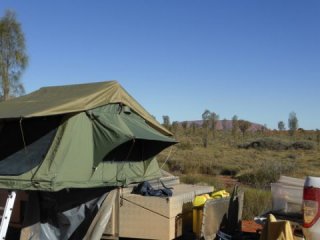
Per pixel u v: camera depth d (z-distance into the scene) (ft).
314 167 45.44
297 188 10.98
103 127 12.39
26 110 11.96
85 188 12.17
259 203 17.44
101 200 12.16
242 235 12.42
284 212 11.04
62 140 11.67
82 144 12.10
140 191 12.50
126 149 13.47
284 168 37.81
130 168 13.66
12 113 11.91
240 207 13.82
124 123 13.29
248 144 79.15
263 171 35.47
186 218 12.79
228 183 32.22
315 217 8.61
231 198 12.68
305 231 8.75
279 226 9.26
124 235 12.11
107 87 13.43
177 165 44.01
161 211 11.85
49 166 11.35
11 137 12.34
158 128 15.10
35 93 14.84
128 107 13.98
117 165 13.11
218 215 11.93
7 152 12.11
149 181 13.99
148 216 11.96
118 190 12.37
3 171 11.57
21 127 11.41
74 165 11.73
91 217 12.14
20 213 12.79
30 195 12.27
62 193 12.16
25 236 12.16
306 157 59.62
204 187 14.64
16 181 11.23
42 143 11.86
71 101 12.23
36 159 11.62
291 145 75.72
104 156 12.21
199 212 12.45
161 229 11.83
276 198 11.24
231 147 79.30
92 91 13.15
